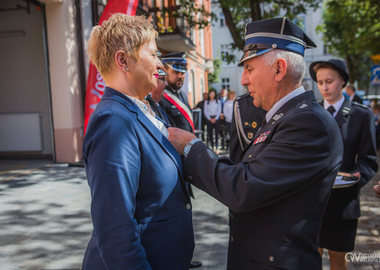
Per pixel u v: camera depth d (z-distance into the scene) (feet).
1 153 27.35
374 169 7.43
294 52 4.40
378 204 15.05
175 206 4.33
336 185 6.48
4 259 9.88
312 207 4.10
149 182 4.09
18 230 11.97
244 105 8.26
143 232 4.06
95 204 3.66
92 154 3.76
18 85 27.04
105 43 4.20
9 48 26.84
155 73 4.42
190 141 4.59
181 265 4.35
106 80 4.41
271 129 4.34
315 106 4.21
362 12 44.55
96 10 27.14
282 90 4.48
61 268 9.41
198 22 33.30
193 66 59.47
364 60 97.86
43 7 23.97
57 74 24.34
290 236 4.06
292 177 3.88
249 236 4.29
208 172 4.32
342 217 7.13
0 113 27.48
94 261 4.18
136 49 4.18
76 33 25.45
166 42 36.65
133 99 4.32
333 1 44.21
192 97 58.44
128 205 3.67
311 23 100.68
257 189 3.89
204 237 11.78
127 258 3.59
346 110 7.59
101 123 3.86
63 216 13.37
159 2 37.65
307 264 4.04
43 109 26.89
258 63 4.46
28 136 26.86
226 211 14.48
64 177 20.01
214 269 9.55
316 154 3.89
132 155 3.85
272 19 4.40
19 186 17.85
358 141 7.50
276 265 4.02
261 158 4.06
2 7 26.50
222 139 34.73
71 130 24.57
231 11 34.27
